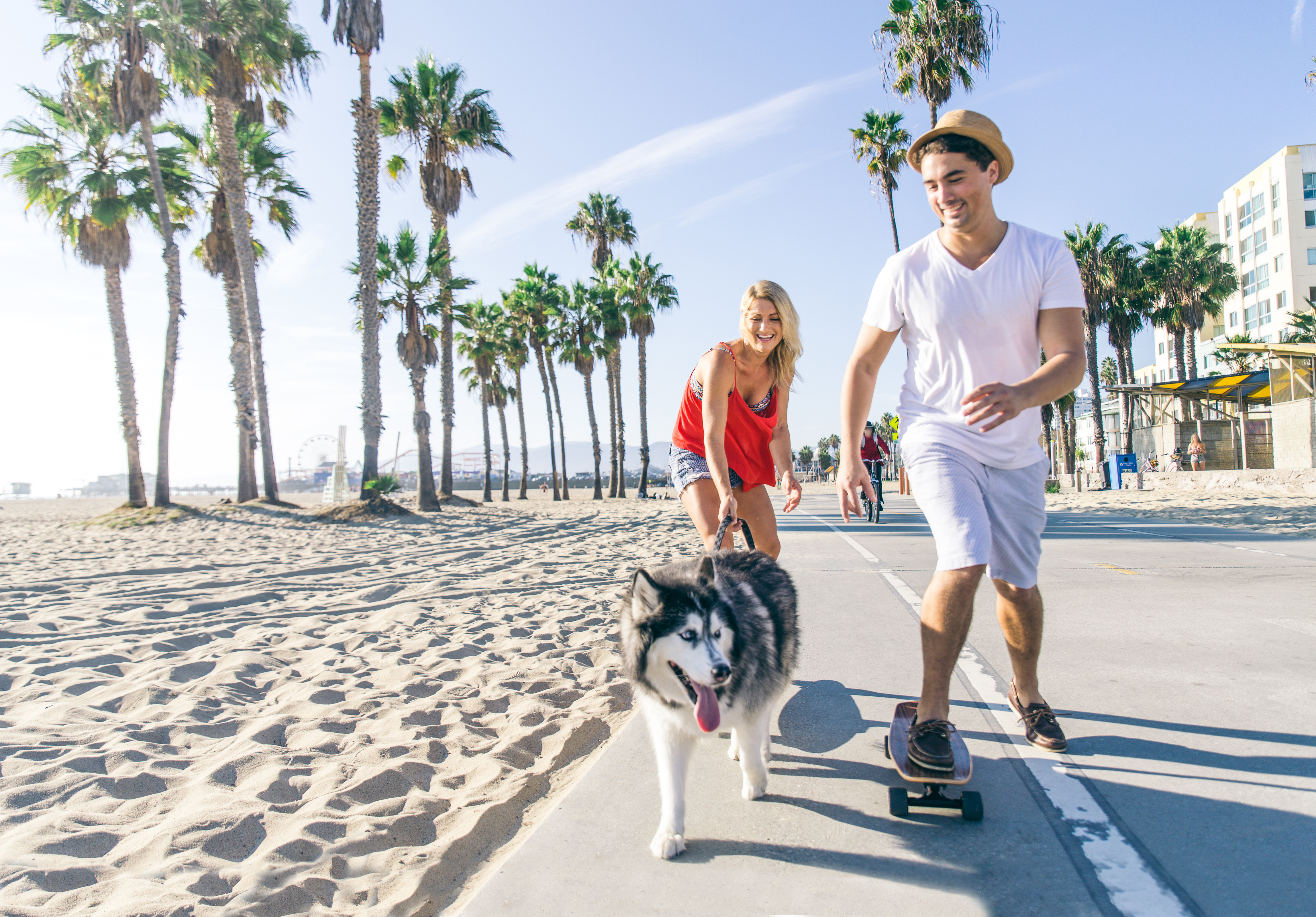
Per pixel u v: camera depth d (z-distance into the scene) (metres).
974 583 2.54
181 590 8.27
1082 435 79.69
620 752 3.25
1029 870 2.16
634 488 76.50
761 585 3.10
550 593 7.67
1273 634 4.66
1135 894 2.01
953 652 2.55
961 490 2.68
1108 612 5.45
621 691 4.30
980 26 20.98
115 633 6.06
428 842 2.62
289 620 6.52
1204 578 6.82
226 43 19.61
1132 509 16.62
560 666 4.82
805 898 2.07
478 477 100.69
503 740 3.53
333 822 2.66
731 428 3.74
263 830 2.65
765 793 2.76
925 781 2.46
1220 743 2.98
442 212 25.80
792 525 14.61
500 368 44.59
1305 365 21.66
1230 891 2.01
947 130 2.69
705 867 2.26
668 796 2.43
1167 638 4.63
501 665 4.88
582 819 2.61
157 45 18.77
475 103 25.17
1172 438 30.06
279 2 19.67
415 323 25.55
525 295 40.22
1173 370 63.38
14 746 3.43
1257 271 53.97
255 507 20.95
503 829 2.72
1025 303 2.70
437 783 3.08
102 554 12.08
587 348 41.91
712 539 3.53
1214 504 16.72
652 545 12.40
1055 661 4.23
